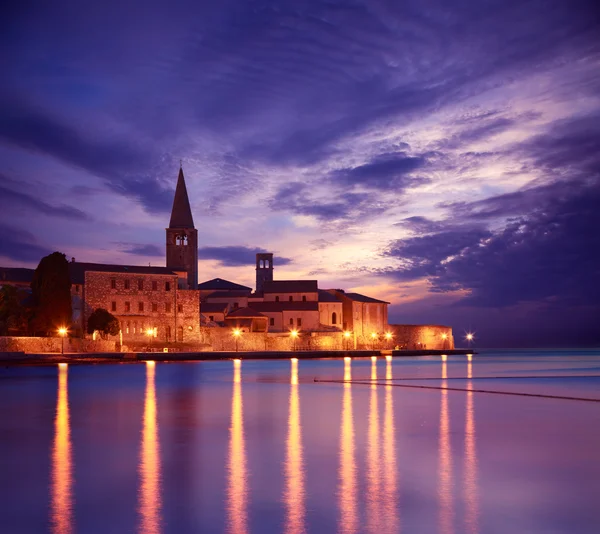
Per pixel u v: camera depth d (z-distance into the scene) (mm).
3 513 19953
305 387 66000
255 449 29469
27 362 102750
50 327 115750
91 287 134500
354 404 48875
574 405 48062
